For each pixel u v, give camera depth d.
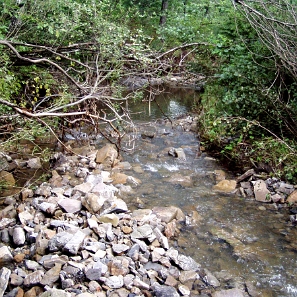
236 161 6.26
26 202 4.57
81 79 6.89
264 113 6.43
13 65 5.95
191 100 11.56
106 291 3.04
